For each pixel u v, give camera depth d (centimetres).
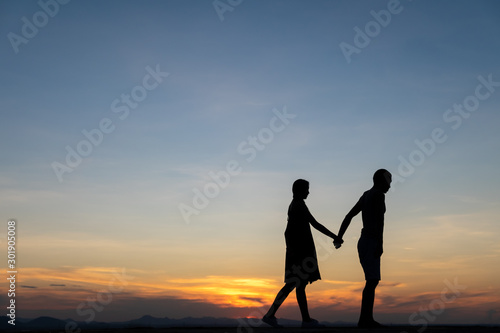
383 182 824
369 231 811
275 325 811
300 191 838
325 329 770
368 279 800
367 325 783
